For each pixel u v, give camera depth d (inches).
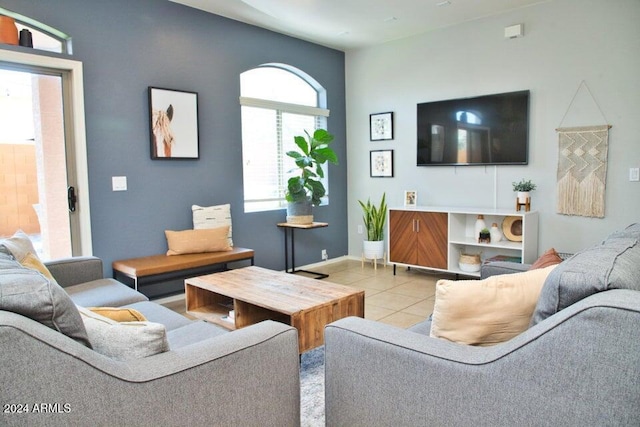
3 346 38.9
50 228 136.3
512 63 170.4
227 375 53.5
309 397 88.7
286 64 196.9
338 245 228.2
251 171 191.8
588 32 153.0
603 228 153.5
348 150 228.7
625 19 145.9
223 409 53.3
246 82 189.6
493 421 48.3
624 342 40.5
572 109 157.8
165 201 158.9
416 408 53.9
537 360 45.1
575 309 43.4
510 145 171.3
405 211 189.5
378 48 211.6
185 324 87.1
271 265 196.7
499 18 172.1
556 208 163.0
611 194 151.3
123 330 51.6
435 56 191.8
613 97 149.4
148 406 46.9
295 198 188.2
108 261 145.3
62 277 110.4
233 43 176.7
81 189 138.3
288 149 206.4
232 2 157.8
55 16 130.9
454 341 58.6
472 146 181.5
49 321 45.3
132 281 150.4
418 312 143.3
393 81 207.2
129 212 149.7
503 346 48.8
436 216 179.6
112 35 142.8
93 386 43.5
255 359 56.4
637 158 145.8
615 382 41.1
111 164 144.6
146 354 51.0
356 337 59.0
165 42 156.1
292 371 61.5
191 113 163.0
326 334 63.0
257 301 100.6
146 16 150.8
